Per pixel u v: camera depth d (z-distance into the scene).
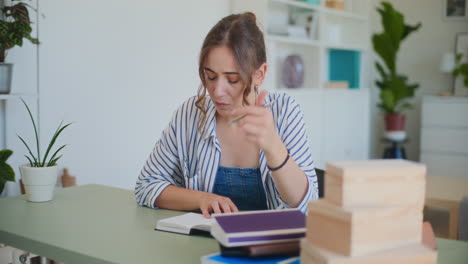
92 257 1.06
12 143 2.68
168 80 3.65
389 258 0.74
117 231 1.25
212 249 1.10
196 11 3.85
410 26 5.62
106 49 3.18
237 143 1.48
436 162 5.58
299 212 1.06
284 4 4.55
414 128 6.25
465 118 5.38
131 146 3.41
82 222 1.34
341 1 5.26
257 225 0.96
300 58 4.69
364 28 5.68
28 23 2.39
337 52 5.72
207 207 1.35
